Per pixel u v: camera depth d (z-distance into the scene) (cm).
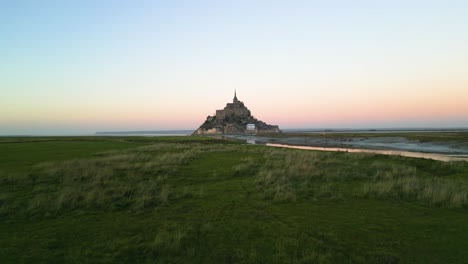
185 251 742
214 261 694
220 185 1536
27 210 1057
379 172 1869
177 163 2294
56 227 912
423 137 8381
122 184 1493
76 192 1285
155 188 1417
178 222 956
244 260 697
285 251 738
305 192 1362
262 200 1230
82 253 730
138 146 4528
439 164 2308
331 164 2283
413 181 1519
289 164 2194
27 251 738
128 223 949
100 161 2255
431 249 746
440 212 1063
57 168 1853
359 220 972
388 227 905
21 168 1962
